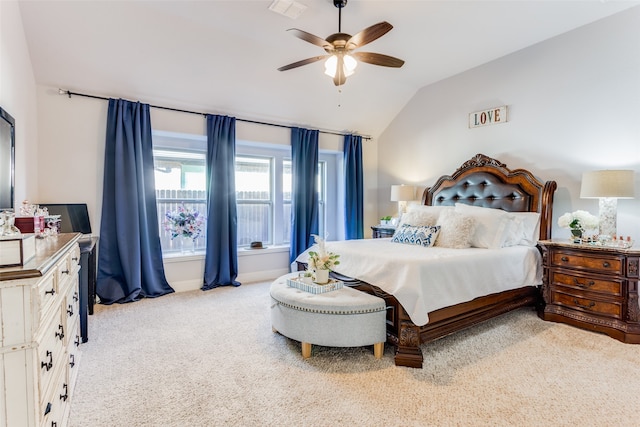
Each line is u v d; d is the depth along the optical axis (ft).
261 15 9.74
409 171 16.80
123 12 9.37
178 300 11.85
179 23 10.04
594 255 8.92
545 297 9.97
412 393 6.05
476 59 12.87
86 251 8.29
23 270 3.26
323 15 9.70
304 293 8.04
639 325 8.21
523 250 10.07
